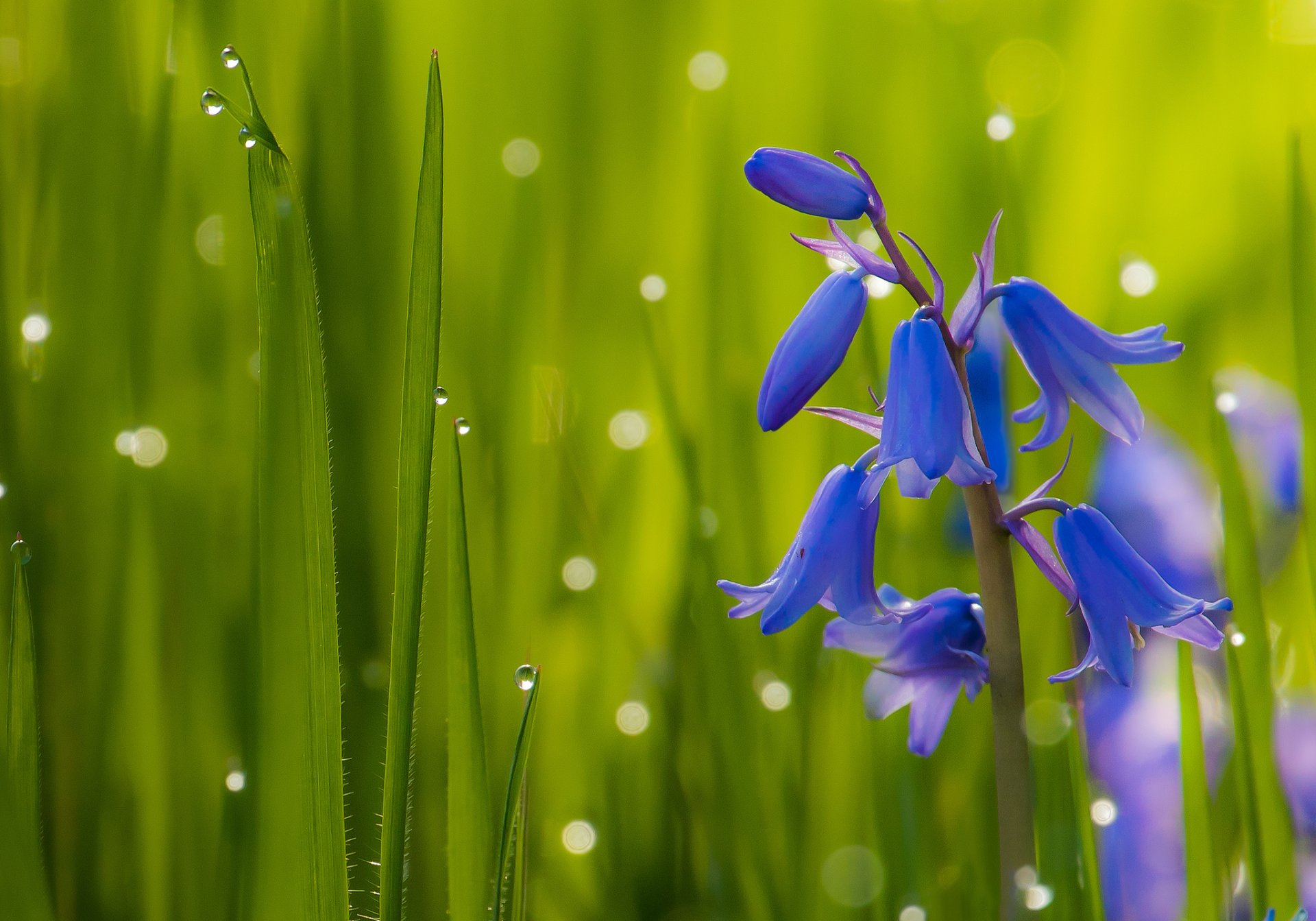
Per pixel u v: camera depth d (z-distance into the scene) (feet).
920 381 1.85
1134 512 2.21
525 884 1.88
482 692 2.15
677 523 2.20
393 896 1.85
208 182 2.35
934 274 1.87
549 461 2.24
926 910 2.05
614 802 2.11
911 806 2.06
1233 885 1.99
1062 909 1.97
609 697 2.17
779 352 1.87
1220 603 1.86
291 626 1.86
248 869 1.86
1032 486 2.20
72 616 2.13
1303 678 2.10
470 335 2.31
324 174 2.35
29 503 2.14
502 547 2.18
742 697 2.09
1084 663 1.87
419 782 2.13
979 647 1.91
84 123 2.20
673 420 2.14
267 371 1.85
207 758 2.11
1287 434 2.20
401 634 1.85
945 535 2.17
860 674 2.11
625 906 2.09
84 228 2.18
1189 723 1.95
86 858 2.08
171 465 2.18
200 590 2.15
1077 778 1.93
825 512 1.88
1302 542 2.11
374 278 2.31
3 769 1.81
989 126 2.25
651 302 2.21
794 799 2.09
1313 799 2.03
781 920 2.06
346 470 2.20
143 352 2.17
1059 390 1.90
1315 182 2.29
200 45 2.35
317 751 1.85
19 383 2.16
